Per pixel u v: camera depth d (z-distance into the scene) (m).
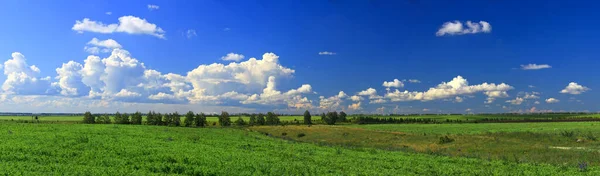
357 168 29.25
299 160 33.34
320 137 97.62
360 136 92.62
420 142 75.31
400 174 27.48
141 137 47.59
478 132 88.00
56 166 22.73
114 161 26.14
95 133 49.16
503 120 159.12
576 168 34.06
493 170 31.66
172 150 33.84
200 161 28.39
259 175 24.17
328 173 26.27
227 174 24.17
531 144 60.75
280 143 52.44
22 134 41.91
